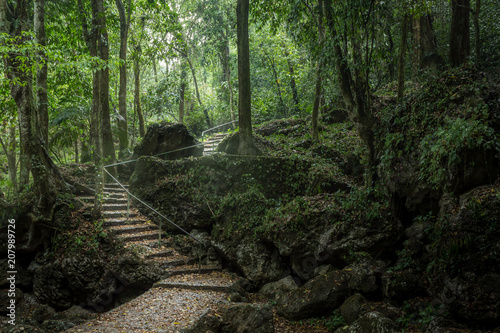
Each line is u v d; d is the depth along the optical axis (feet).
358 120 31.55
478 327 18.89
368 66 30.71
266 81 87.61
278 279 30.71
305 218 30.60
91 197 40.22
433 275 22.38
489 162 21.88
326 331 22.80
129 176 47.34
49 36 48.24
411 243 26.09
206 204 37.76
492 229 19.92
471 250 20.40
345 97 31.71
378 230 27.96
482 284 19.21
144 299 25.73
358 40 31.22
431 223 25.70
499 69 38.32
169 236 37.19
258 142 49.08
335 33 31.45
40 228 33.78
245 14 41.88
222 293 27.17
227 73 80.33
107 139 46.21
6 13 36.17
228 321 21.91
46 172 34.55
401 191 27.58
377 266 25.57
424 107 27.14
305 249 29.73
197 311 22.98
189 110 95.55
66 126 50.57
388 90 56.80
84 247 32.53
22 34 30.45
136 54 59.98
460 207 21.90
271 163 39.45
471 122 22.59
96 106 37.09
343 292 24.72
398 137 27.89
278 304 26.71
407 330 20.30
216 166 40.24
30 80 34.35
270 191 38.86
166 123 48.11
